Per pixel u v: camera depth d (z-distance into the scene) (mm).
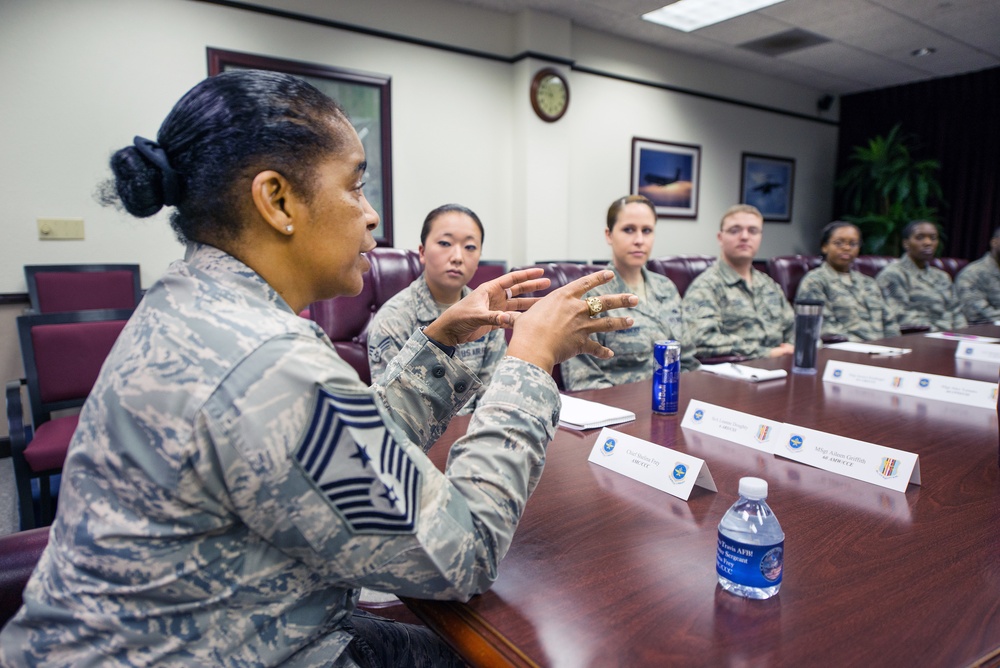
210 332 477
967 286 4051
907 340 2311
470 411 1514
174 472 451
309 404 465
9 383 1868
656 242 5227
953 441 1061
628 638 514
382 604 1048
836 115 6555
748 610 552
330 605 544
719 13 4254
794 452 969
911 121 6051
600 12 4188
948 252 6012
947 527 724
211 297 507
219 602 483
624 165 4918
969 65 5445
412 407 782
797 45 4895
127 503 471
